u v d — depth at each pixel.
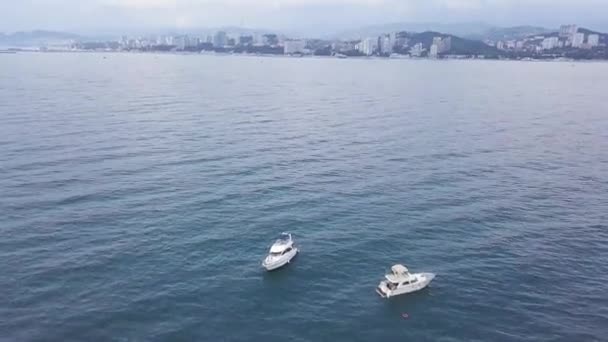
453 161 100.94
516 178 90.25
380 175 90.69
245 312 49.59
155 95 193.12
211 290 53.12
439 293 53.16
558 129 134.12
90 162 93.12
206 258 59.56
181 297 51.69
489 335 46.50
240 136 119.50
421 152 107.38
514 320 48.62
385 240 64.88
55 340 44.66
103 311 48.94
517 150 110.62
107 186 80.75
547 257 60.50
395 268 54.53
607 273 57.06
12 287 52.22
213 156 100.31
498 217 72.25
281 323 48.00
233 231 66.50
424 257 60.59
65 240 62.44
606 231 67.81
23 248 60.06
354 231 67.31
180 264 58.03
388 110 164.62
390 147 111.62
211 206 74.31
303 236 65.69
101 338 45.16
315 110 163.12
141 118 139.12
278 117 148.00
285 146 110.56
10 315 47.75
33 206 71.75
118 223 67.62
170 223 68.25
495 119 148.75
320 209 74.44
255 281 55.16
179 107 162.38
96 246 61.31
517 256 60.78
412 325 48.00
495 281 55.28
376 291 53.59
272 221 69.81
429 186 85.12
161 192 79.12
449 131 129.88
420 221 70.62
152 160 95.88
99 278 54.53
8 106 152.50
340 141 116.75
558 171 94.94
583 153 108.50
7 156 94.88
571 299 51.94
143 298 51.28
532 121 146.00
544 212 74.31
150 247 61.53
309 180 87.00
